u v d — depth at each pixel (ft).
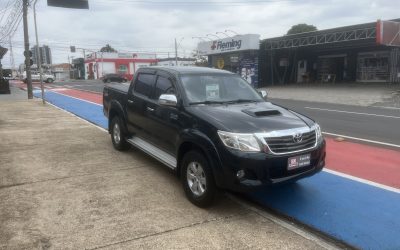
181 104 19.48
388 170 24.34
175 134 19.63
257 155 15.92
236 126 16.57
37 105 67.67
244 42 129.90
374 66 121.08
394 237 15.21
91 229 15.58
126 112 26.32
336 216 17.15
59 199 18.80
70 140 33.06
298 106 68.85
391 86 103.50
